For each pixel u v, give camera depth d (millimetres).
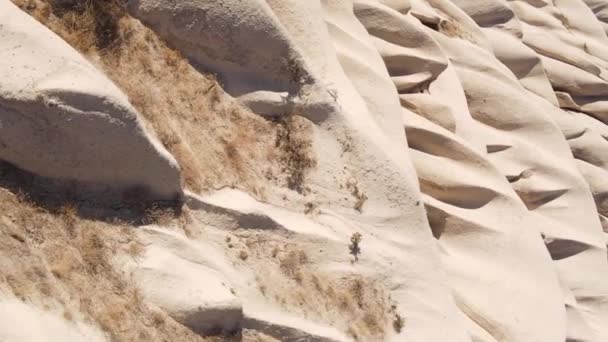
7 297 10828
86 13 13523
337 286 14273
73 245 11812
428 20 22766
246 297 13086
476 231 18219
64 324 11031
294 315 13484
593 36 30000
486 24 25688
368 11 20203
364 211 15359
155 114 13633
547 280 18250
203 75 14672
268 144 14883
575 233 21750
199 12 14414
